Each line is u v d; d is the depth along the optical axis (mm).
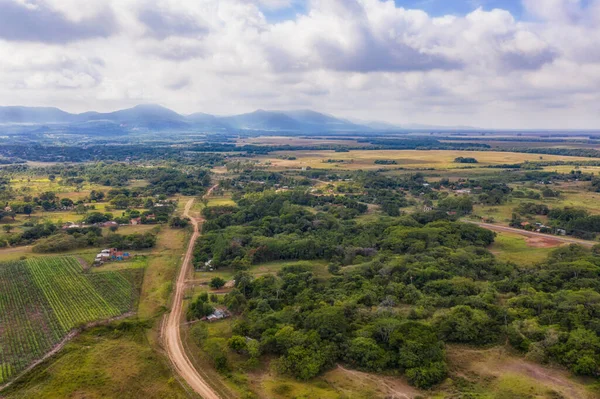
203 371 72562
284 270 117562
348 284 106000
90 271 118000
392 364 72500
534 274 108875
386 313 87312
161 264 126000
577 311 83438
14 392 65312
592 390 64750
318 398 64188
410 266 113875
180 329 87562
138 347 78375
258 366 73812
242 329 83250
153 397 64625
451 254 122562
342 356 75188
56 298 100562
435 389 67000
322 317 81438
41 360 74000
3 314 92062
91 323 87688
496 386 67062
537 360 72812
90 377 67750
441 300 95000
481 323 82062
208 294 104938
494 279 110562
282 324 83750
